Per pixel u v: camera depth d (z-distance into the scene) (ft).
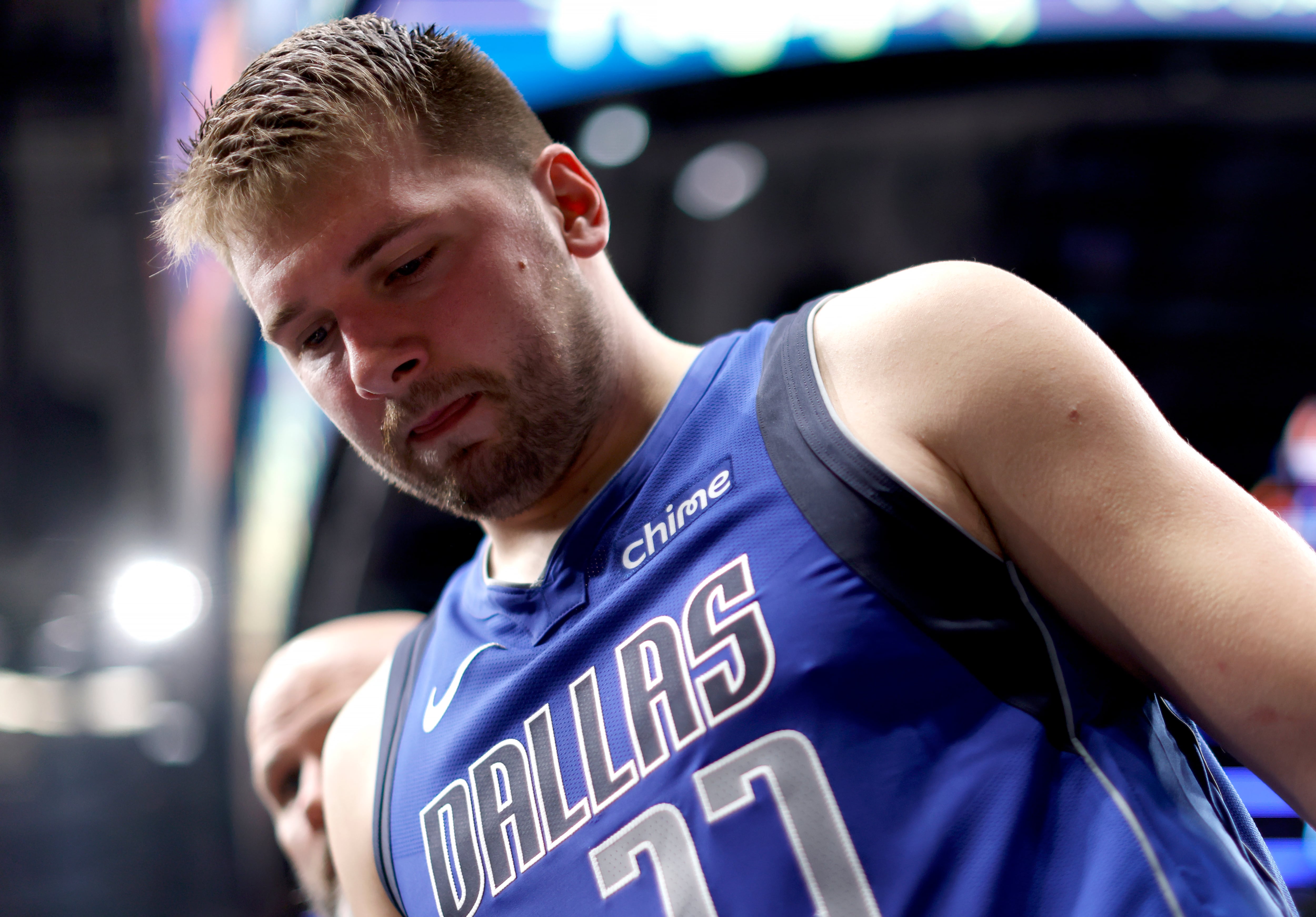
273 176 3.13
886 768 2.86
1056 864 2.79
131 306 22.82
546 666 3.39
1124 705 3.06
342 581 12.34
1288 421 12.64
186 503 13.34
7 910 12.41
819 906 2.80
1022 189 13.70
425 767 3.59
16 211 25.48
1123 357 13.39
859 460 3.06
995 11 12.57
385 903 3.80
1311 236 13.26
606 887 3.06
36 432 25.32
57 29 23.85
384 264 3.16
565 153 3.66
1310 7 12.14
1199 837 2.83
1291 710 2.64
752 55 12.87
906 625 2.93
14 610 14.29
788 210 14.11
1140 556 2.85
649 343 3.77
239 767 12.58
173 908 12.57
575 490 3.59
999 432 2.99
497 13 12.46
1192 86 12.61
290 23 11.75
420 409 3.24
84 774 12.97
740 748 2.96
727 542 3.18
